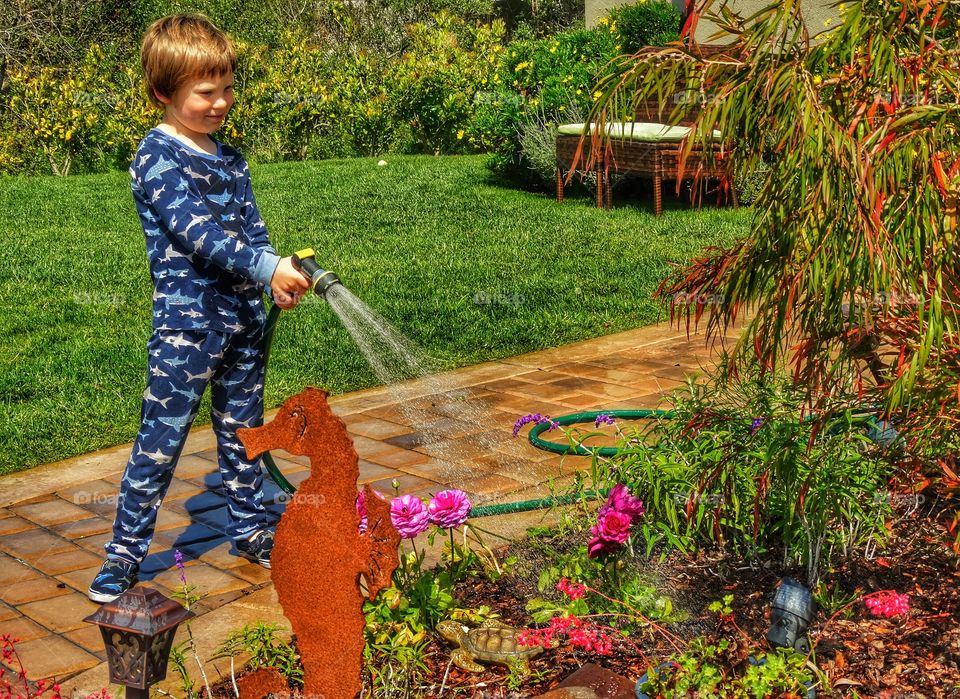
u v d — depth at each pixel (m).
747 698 2.50
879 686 2.74
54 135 17.05
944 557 3.43
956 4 2.40
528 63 13.82
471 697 2.85
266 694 2.65
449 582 3.24
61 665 3.21
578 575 3.19
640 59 2.47
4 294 8.43
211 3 25.55
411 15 28.30
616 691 2.71
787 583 2.77
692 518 3.36
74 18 22.77
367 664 2.89
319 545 2.27
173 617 2.38
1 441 5.29
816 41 2.52
